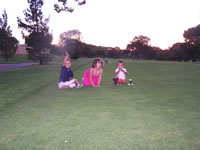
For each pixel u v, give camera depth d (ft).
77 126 8.59
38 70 49.67
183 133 7.76
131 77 29.68
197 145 6.77
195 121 9.11
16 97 14.83
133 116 9.91
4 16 124.26
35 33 95.71
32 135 7.70
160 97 14.47
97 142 7.04
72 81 19.19
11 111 11.04
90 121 9.22
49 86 20.67
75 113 10.54
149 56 327.06
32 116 10.09
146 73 37.60
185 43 193.26
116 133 7.80
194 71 43.19
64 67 19.72
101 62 19.71
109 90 17.85
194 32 182.91
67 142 7.06
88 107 11.75
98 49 314.35
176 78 28.17
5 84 22.16
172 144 6.85
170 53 260.42
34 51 100.01
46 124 8.89
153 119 9.43
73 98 14.40
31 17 93.91
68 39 179.83
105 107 11.71
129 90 17.76
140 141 7.09
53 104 12.58
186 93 16.03
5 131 8.14
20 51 186.80
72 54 179.83
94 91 17.38
